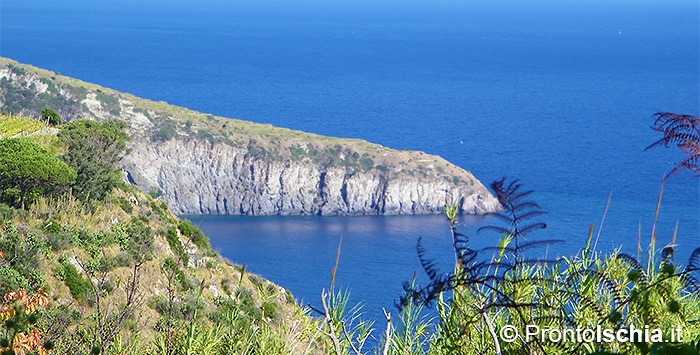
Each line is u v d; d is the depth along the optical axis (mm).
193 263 38594
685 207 180875
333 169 194375
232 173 193250
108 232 36469
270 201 193500
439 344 4551
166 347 7344
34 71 199125
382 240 167000
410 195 193375
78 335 7664
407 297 3520
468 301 4270
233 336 6980
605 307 4238
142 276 32688
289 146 197500
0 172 35656
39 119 59531
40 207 36031
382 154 198750
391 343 4949
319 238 170875
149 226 38875
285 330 6633
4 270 26422
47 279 28906
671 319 4098
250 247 162500
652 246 4383
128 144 187000
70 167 40375
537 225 3229
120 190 44906
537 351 4055
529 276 4211
